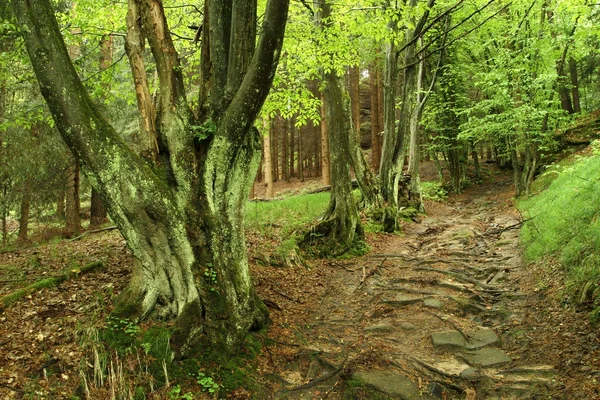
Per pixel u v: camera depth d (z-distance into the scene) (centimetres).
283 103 1010
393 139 1418
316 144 3228
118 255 787
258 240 980
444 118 2167
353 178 2319
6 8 730
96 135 448
